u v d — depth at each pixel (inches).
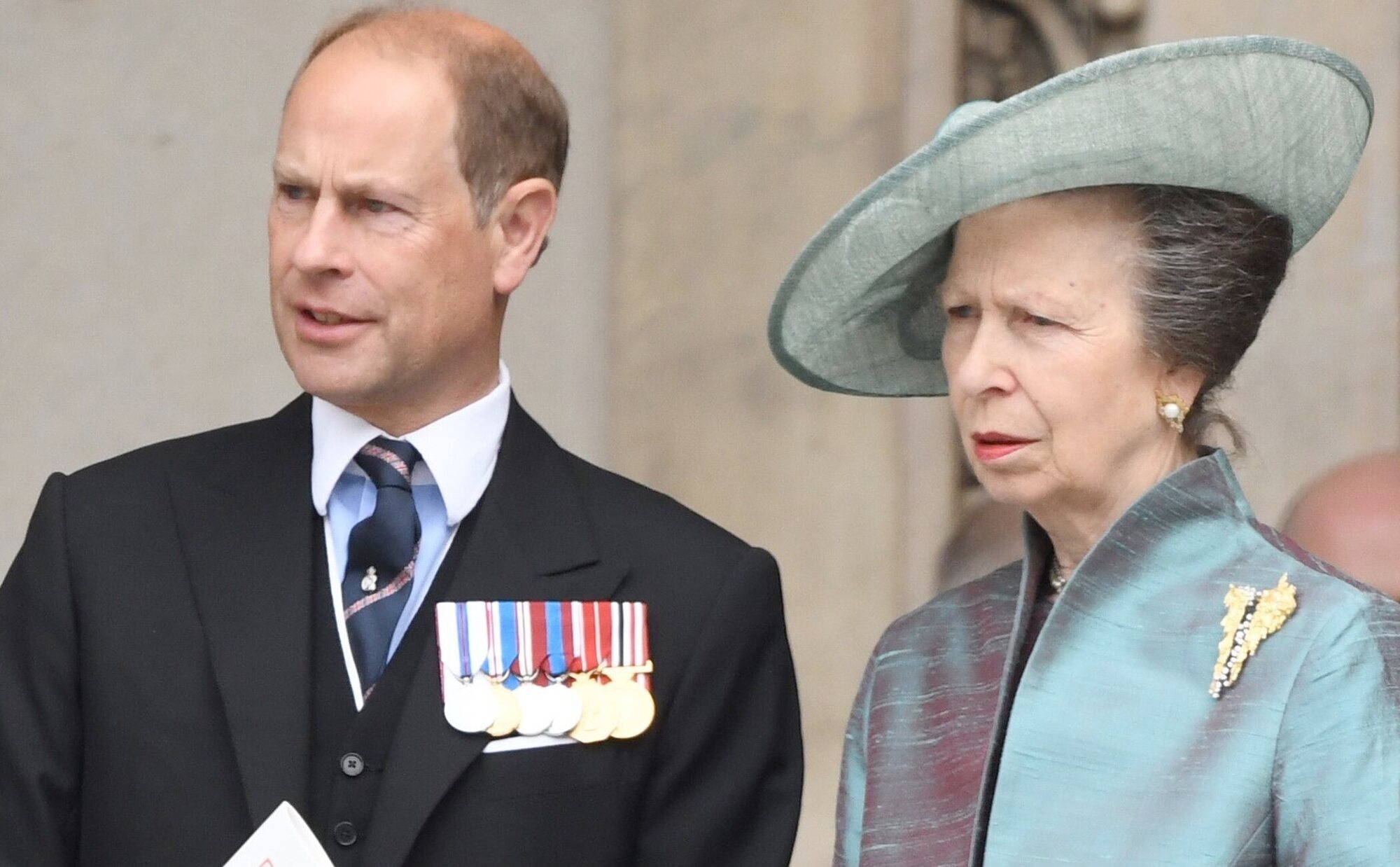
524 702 424.2
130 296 735.7
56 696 425.1
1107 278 379.2
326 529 438.3
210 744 417.4
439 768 416.2
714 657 439.5
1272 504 700.0
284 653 421.4
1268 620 367.2
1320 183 389.4
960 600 427.2
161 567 430.9
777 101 748.0
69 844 425.7
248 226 743.7
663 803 436.8
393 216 418.3
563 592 436.5
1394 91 690.2
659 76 764.6
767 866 443.5
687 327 760.3
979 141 375.9
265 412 742.5
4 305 726.5
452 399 439.8
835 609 740.7
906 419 732.0
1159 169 374.6
